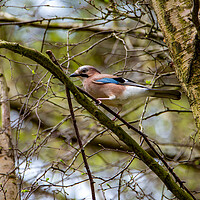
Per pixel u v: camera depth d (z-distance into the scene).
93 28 14.08
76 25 14.05
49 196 9.63
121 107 9.80
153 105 15.12
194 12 6.77
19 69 13.98
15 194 8.96
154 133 14.63
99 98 9.48
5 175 8.11
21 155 9.27
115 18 10.67
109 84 9.55
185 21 8.30
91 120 13.09
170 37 8.41
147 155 7.55
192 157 12.89
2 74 11.40
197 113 7.29
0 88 11.10
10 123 10.12
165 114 14.90
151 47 14.45
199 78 7.58
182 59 7.99
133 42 15.19
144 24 12.20
